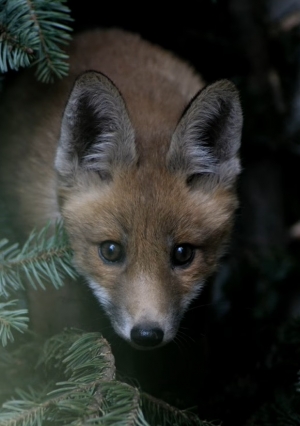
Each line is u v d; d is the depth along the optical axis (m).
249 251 10.64
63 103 8.78
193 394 7.82
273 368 7.88
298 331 8.21
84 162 7.68
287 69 11.51
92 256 7.39
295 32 11.16
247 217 11.89
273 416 7.11
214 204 7.73
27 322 7.55
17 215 8.62
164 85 9.21
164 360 7.96
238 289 9.73
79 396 5.18
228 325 9.10
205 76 11.33
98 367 5.69
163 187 7.53
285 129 11.48
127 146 7.53
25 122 9.08
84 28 10.89
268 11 11.48
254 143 11.46
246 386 7.85
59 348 6.60
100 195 7.52
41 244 6.65
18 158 8.91
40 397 5.99
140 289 7.04
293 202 12.56
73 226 7.50
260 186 11.92
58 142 7.72
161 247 7.27
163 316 6.91
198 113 7.52
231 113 7.59
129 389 5.29
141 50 9.91
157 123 8.28
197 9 10.83
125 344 7.86
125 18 10.98
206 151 7.80
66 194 7.69
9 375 6.68
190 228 7.45
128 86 8.91
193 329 8.06
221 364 8.45
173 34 11.07
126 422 4.93
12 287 6.67
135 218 7.30
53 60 6.89
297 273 10.02
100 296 7.37
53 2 6.78
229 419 7.52
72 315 7.80
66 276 7.43
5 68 6.70
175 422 5.71
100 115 7.50
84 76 7.15
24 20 6.68
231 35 11.13
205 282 7.74
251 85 11.17
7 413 5.09
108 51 9.66
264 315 9.25
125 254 7.30
